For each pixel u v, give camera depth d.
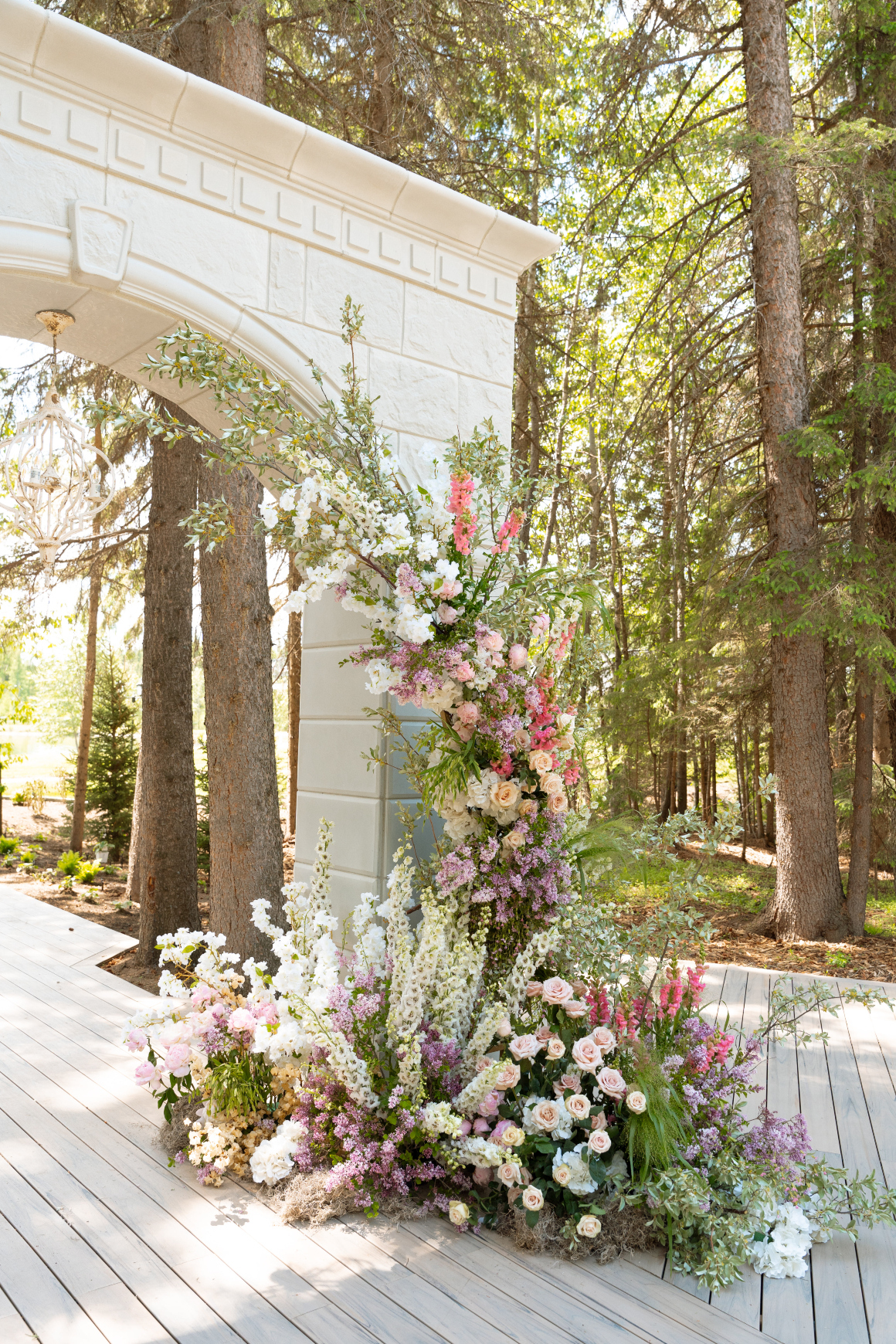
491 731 2.72
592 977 2.82
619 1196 2.34
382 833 3.17
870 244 6.55
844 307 7.20
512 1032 2.60
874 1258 2.36
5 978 5.00
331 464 2.65
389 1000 2.65
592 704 3.22
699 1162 2.45
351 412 2.84
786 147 5.92
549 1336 1.95
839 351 7.34
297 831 3.58
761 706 8.65
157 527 6.18
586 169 8.36
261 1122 2.76
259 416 2.65
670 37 7.19
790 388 6.63
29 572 7.64
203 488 5.11
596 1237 2.30
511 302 3.65
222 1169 2.62
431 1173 2.45
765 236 6.71
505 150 7.71
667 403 8.03
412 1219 2.43
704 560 7.39
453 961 2.68
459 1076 2.54
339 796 3.38
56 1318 1.98
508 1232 2.37
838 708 8.37
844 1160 2.87
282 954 2.76
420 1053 2.45
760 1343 1.95
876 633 5.96
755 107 6.62
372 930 2.81
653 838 2.85
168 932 5.82
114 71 2.64
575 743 3.07
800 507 6.54
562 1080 2.53
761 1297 2.15
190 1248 2.27
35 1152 2.81
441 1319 1.99
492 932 2.85
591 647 3.16
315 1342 1.90
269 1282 2.12
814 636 6.51
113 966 5.55
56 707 19.41
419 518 2.79
